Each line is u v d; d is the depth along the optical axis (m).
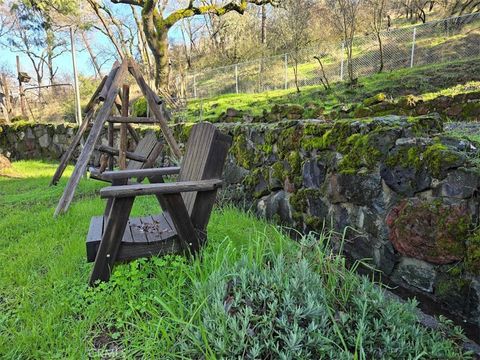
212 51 19.59
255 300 1.28
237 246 2.06
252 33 18.23
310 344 1.11
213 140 1.94
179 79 14.98
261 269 1.51
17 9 17.14
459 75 6.94
